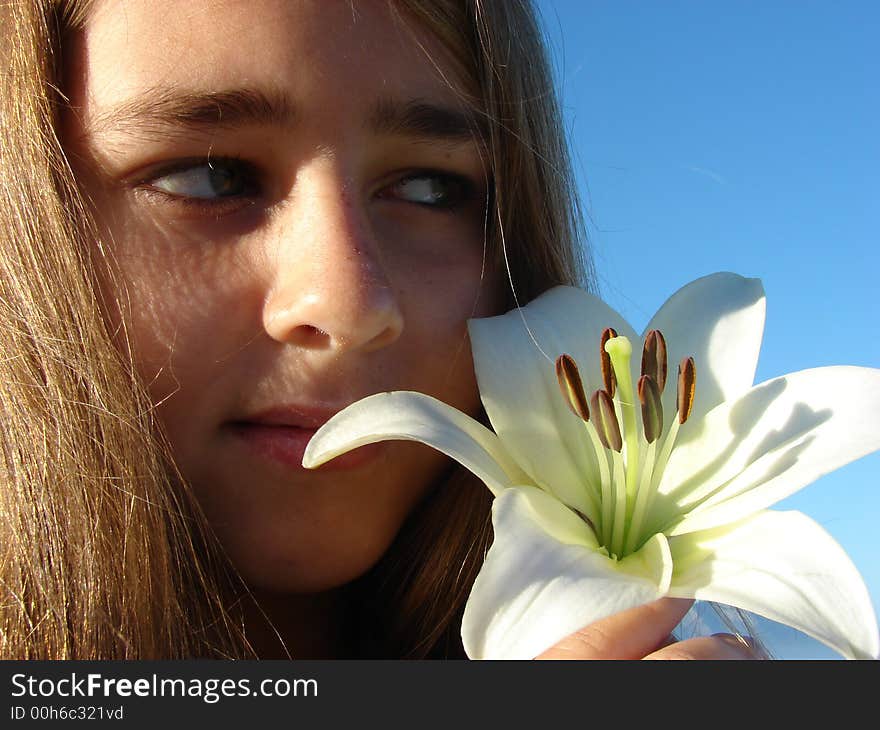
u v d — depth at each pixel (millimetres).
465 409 449
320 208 407
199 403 408
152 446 406
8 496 409
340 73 409
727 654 391
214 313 407
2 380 412
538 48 498
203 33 401
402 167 435
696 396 424
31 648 403
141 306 407
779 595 354
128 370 407
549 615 347
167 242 408
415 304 435
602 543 396
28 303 412
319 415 409
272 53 402
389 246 436
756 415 404
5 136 415
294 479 411
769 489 382
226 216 411
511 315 432
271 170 412
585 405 397
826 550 359
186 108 400
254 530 414
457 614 477
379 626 486
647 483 394
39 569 406
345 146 413
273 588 426
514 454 400
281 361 407
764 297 432
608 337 405
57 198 409
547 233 494
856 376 397
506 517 364
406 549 475
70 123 411
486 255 462
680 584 367
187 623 413
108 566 407
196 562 409
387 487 427
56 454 408
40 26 410
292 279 402
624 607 351
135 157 405
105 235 409
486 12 457
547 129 501
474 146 448
